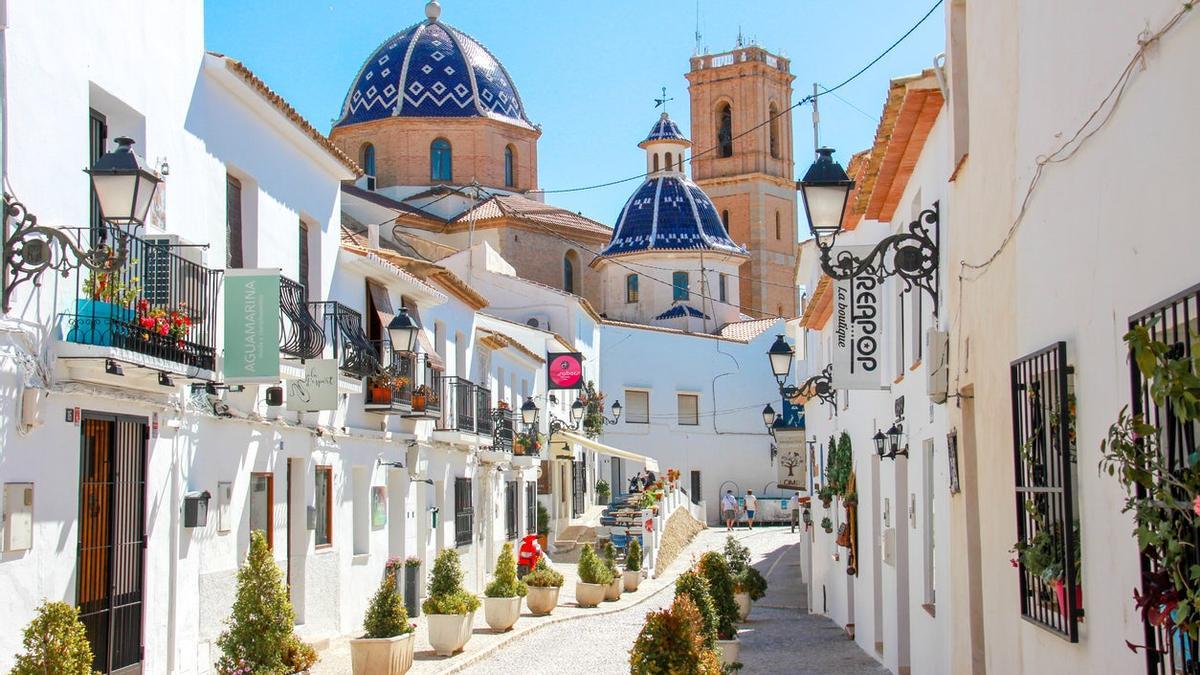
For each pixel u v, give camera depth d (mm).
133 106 12875
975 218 9641
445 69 55031
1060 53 7215
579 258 59000
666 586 32344
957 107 10289
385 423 22406
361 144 54938
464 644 18609
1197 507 4844
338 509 19766
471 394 28250
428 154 54312
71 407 11453
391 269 21953
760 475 61719
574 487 46844
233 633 12742
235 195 16422
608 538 40906
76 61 11633
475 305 30172
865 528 18375
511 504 34625
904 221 14297
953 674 11008
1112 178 6297
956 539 10773
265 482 16953
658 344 58531
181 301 13078
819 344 27406
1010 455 8570
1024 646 8297
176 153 14008
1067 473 7062
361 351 19875
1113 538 6398
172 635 13711
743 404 61406
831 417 23344
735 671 14633
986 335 9297
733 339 61500
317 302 17734
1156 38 5605
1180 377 4926
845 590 21734
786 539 48031
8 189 10297
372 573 21547
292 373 16141
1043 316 7668
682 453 58938
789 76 81938
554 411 43312
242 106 16141
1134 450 5613
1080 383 6918
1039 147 7719
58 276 11188
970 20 9688
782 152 81000
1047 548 7559
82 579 11914
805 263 28891
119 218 9383
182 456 14055
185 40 14344
